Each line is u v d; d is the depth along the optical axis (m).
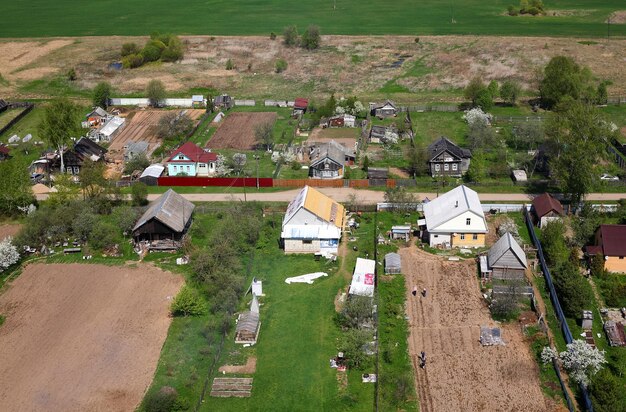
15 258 85.56
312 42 194.50
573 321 73.06
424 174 111.50
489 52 184.12
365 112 142.88
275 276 82.81
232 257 83.50
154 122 141.38
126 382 65.31
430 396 63.09
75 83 169.00
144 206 100.88
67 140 116.25
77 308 77.31
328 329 72.62
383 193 104.81
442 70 173.88
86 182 100.88
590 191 96.00
